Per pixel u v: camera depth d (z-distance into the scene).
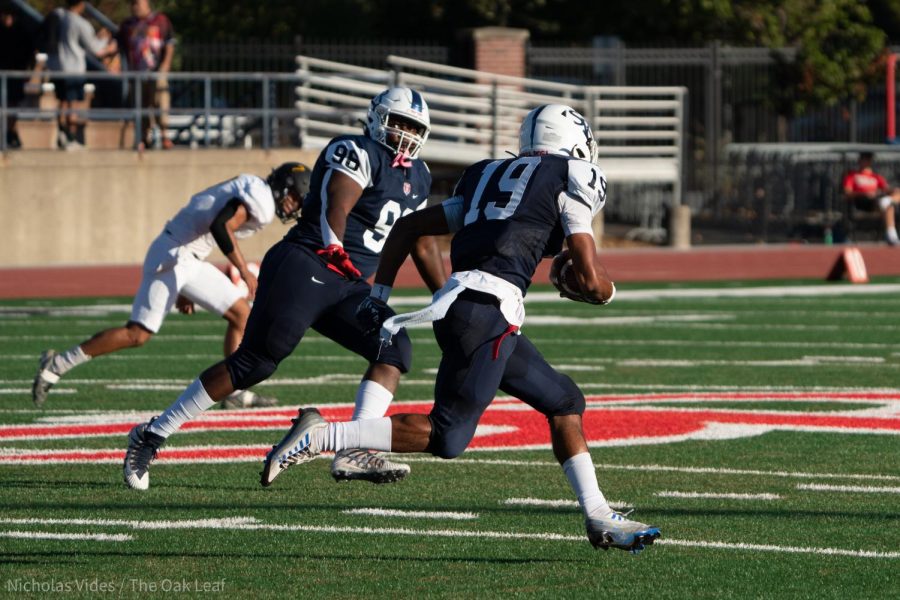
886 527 22.81
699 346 49.50
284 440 20.98
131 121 82.38
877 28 128.12
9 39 83.12
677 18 118.56
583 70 111.50
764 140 129.25
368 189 26.45
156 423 25.28
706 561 20.61
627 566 20.30
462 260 20.89
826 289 71.75
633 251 86.44
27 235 77.50
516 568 20.20
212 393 25.28
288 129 88.62
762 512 23.91
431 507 24.36
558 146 21.45
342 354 47.78
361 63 105.06
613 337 52.03
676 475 27.23
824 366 44.41
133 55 79.88
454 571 20.03
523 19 122.50
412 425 20.73
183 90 90.88
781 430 32.50
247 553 21.03
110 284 70.31
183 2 123.62
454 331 20.48
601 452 29.72
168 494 25.42
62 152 77.94
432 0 121.94
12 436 31.66
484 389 20.45
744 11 119.62
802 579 19.59
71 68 79.56
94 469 27.81
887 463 28.53
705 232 101.94
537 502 24.72
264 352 25.56
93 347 33.50
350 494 25.47
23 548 21.30
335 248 25.45
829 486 26.14
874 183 95.56
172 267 33.12
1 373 42.19
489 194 21.00
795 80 122.88
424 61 100.44
